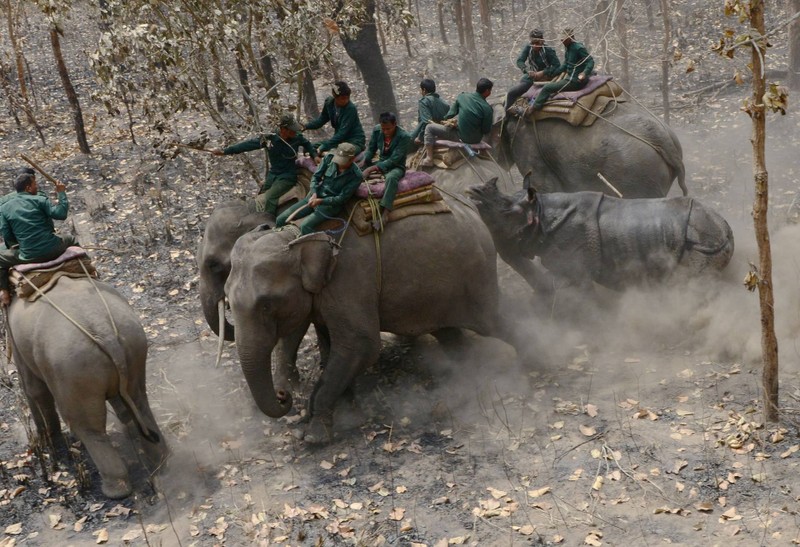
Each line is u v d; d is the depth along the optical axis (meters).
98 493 7.58
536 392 8.51
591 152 10.61
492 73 21.47
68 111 20.92
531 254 9.59
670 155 10.41
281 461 7.88
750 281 7.02
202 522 7.07
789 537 6.12
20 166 17.08
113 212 14.43
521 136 11.30
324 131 16.88
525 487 7.07
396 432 8.14
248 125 11.73
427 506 6.97
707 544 6.17
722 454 7.14
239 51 11.76
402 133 8.24
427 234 8.23
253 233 8.03
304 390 9.09
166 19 11.02
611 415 7.94
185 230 13.42
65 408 7.32
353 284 8.01
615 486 6.94
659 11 24.28
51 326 7.27
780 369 8.22
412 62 24.41
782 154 14.38
